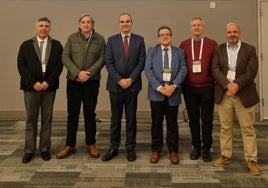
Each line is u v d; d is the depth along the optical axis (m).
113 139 3.63
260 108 5.72
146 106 5.86
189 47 3.51
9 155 3.76
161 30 3.44
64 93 5.87
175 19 5.73
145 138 4.57
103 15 5.76
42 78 3.46
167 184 2.93
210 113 3.51
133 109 3.53
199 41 3.48
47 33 3.50
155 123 3.51
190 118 3.58
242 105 3.18
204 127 3.53
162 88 3.37
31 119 3.52
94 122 3.72
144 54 3.53
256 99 3.20
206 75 3.43
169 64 3.44
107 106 5.87
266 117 5.74
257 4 5.63
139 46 3.49
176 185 2.91
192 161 3.53
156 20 5.74
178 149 3.93
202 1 5.70
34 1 5.78
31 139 3.57
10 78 5.88
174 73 3.42
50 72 3.49
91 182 2.98
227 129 3.35
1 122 5.62
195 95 3.50
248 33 5.68
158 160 3.54
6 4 5.78
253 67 3.12
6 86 5.88
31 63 3.44
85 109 3.64
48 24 3.49
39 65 3.45
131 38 3.50
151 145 3.91
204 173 3.19
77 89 3.59
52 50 3.50
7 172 3.23
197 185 2.91
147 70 3.44
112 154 3.62
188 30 5.74
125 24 3.45
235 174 3.15
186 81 3.51
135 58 3.47
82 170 3.29
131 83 3.43
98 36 3.62
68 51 3.57
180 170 3.27
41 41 3.51
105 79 5.82
